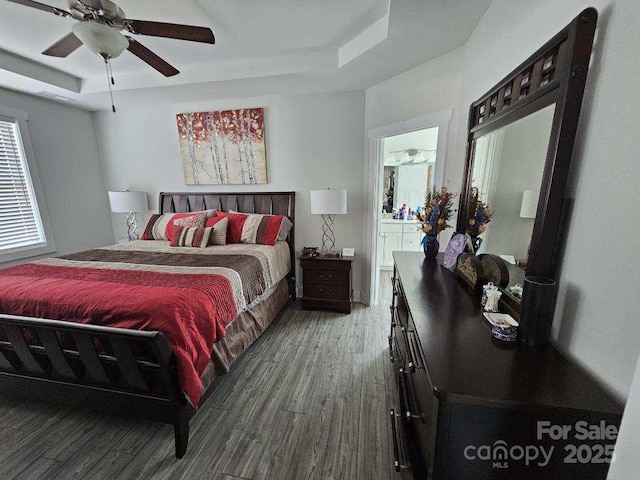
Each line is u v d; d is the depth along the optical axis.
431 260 2.06
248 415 1.80
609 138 0.76
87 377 1.62
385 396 1.95
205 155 3.67
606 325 0.75
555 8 1.03
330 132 3.31
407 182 4.80
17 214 3.17
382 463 1.48
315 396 1.96
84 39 1.60
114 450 1.56
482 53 1.73
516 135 1.19
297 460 1.50
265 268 2.67
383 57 2.29
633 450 0.47
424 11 1.66
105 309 1.52
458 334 1.03
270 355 2.45
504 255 1.30
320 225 3.54
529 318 0.95
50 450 1.56
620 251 0.71
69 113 3.62
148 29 1.67
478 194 1.62
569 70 0.84
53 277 1.97
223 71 2.76
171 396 1.44
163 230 3.41
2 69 2.49
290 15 1.99
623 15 0.71
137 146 3.87
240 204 3.63
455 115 2.19
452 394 0.74
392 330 2.27
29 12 1.92
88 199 3.88
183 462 1.49
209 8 1.92
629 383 0.68
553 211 0.93
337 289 3.21
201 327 1.64
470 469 0.81
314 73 2.62
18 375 1.71
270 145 3.49
